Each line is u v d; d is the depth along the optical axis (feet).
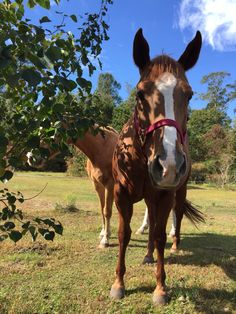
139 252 16.93
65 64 7.35
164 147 8.47
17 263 14.23
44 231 7.57
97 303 10.87
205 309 10.67
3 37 6.11
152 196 11.29
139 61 10.64
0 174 7.23
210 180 92.68
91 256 15.70
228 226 25.86
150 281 12.51
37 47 6.39
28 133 7.39
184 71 10.18
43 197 39.27
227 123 176.76
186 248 18.12
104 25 8.80
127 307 10.69
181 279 13.07
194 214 19.19
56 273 13.26
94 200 39.37
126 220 11.55
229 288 12.42
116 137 17.63
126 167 11.16
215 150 112.57
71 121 7.66
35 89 6.97
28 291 11.51
